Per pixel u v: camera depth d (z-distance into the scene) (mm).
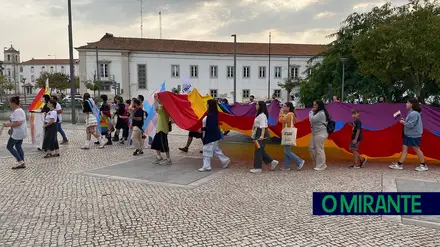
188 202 6586
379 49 19750
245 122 10836
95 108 13195
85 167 9703
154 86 53031
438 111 11242
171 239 4898
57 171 9180
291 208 6234
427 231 5211
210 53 54250
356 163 9711
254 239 4906
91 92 51031
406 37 18344
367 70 20938
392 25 19375
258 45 58156
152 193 7180
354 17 28828
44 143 11055
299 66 56812
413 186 7535
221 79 55062
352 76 28844
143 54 52281
